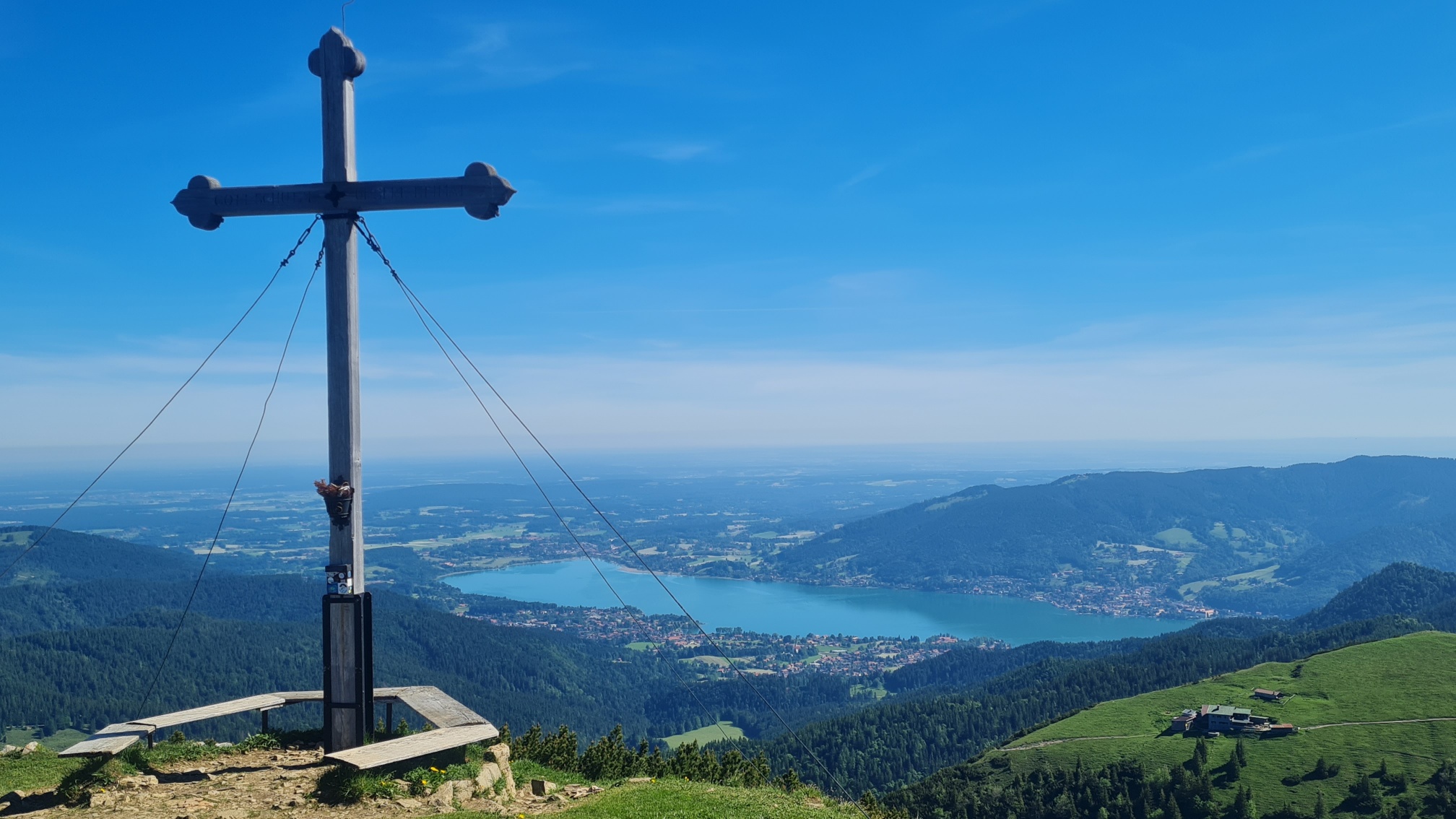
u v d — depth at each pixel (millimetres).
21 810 13188
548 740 20297
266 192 15258
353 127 15430
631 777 19016
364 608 15352
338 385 15203
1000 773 126875
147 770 14828
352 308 15289
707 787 17000
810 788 20578
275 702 17469
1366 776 106688
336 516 15047
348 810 13039
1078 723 143500
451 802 13945
